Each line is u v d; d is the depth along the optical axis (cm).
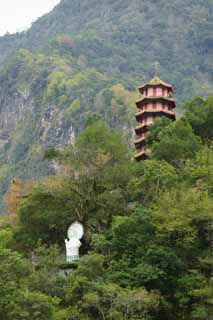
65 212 7062
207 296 5247
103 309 5116
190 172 6744
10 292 4600
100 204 6981
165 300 5544
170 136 7994
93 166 7225
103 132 7856
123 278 5534
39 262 5666
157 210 6047
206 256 5666
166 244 5866
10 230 7319
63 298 5347
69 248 6600
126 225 5959
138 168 7231
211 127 8775
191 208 5812
